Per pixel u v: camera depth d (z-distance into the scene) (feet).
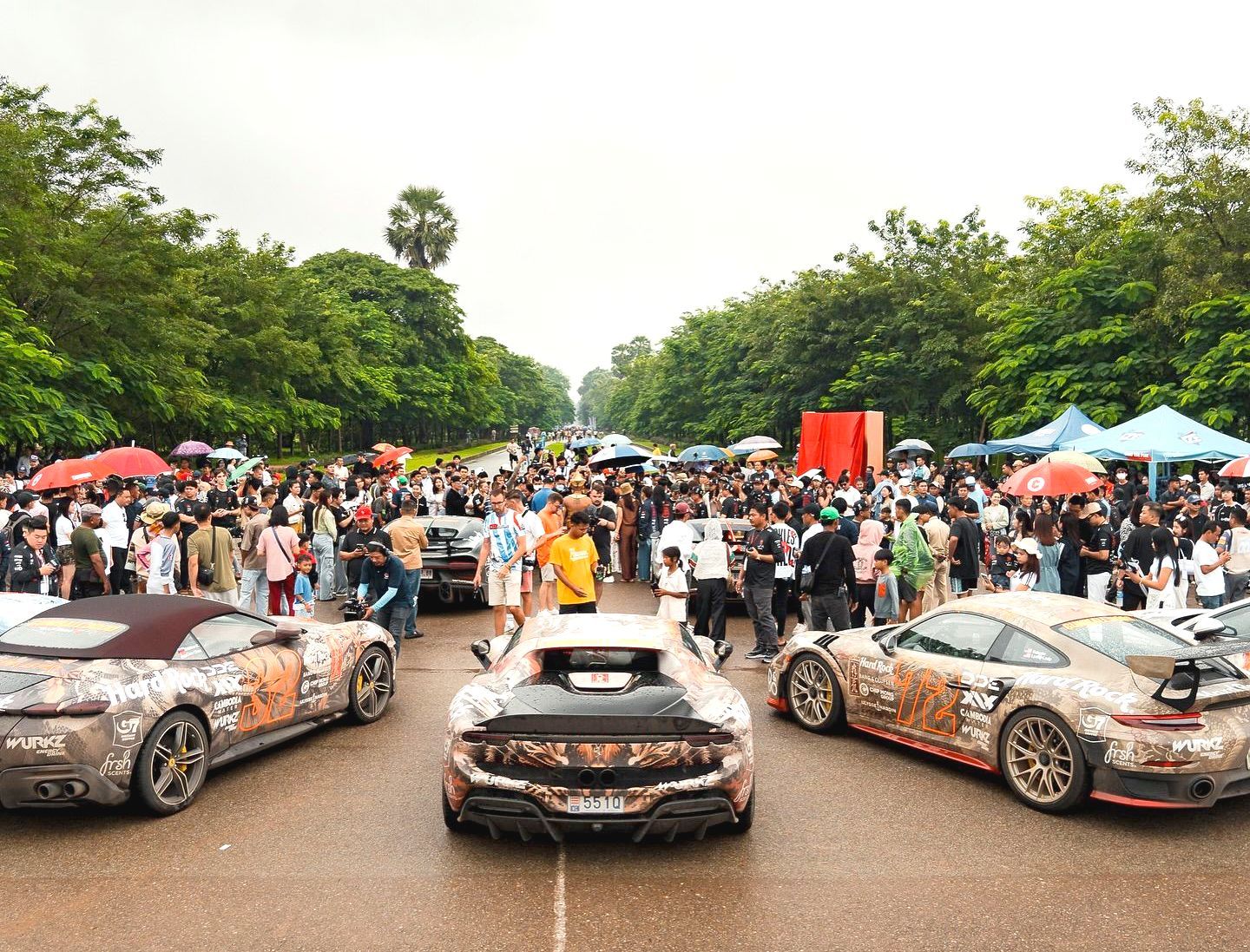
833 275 159.74
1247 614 24.76
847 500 55.26
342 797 20.07
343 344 161.17
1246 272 81.76
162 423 99.76
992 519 55.11
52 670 18.21
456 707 17.88
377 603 30.96
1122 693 18.26
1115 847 17.26
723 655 22.97
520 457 150.92
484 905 14.75
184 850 17.08
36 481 41.16
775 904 14.79
